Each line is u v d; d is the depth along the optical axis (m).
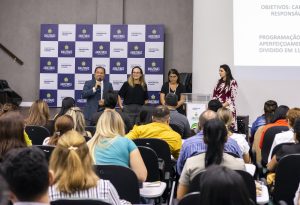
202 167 2.90
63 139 2.29
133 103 7.65
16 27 10.18
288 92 7.73
